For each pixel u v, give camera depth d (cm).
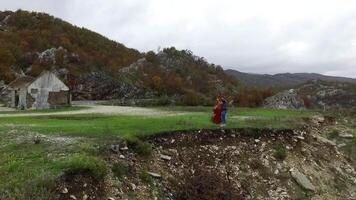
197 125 2092
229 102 5712
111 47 10781
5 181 1191
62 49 8725
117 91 7694
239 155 1942
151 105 5253
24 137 1670
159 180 1545
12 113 3434
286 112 3359
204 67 11225
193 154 1819
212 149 1911
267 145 2105
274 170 1928
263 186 1808
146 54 10938
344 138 2681
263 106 5556
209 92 8775
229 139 2044
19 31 9712
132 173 1490
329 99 8325
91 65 8506
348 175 2209
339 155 2395
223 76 11031
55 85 4909
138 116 2720
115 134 1747
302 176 1956
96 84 7656
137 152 1628
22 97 4788
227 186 1686
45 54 8488
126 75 8625
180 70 10062
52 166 1291
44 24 10388
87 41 10325
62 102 4953
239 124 2248
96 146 1545
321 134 2644
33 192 1134
